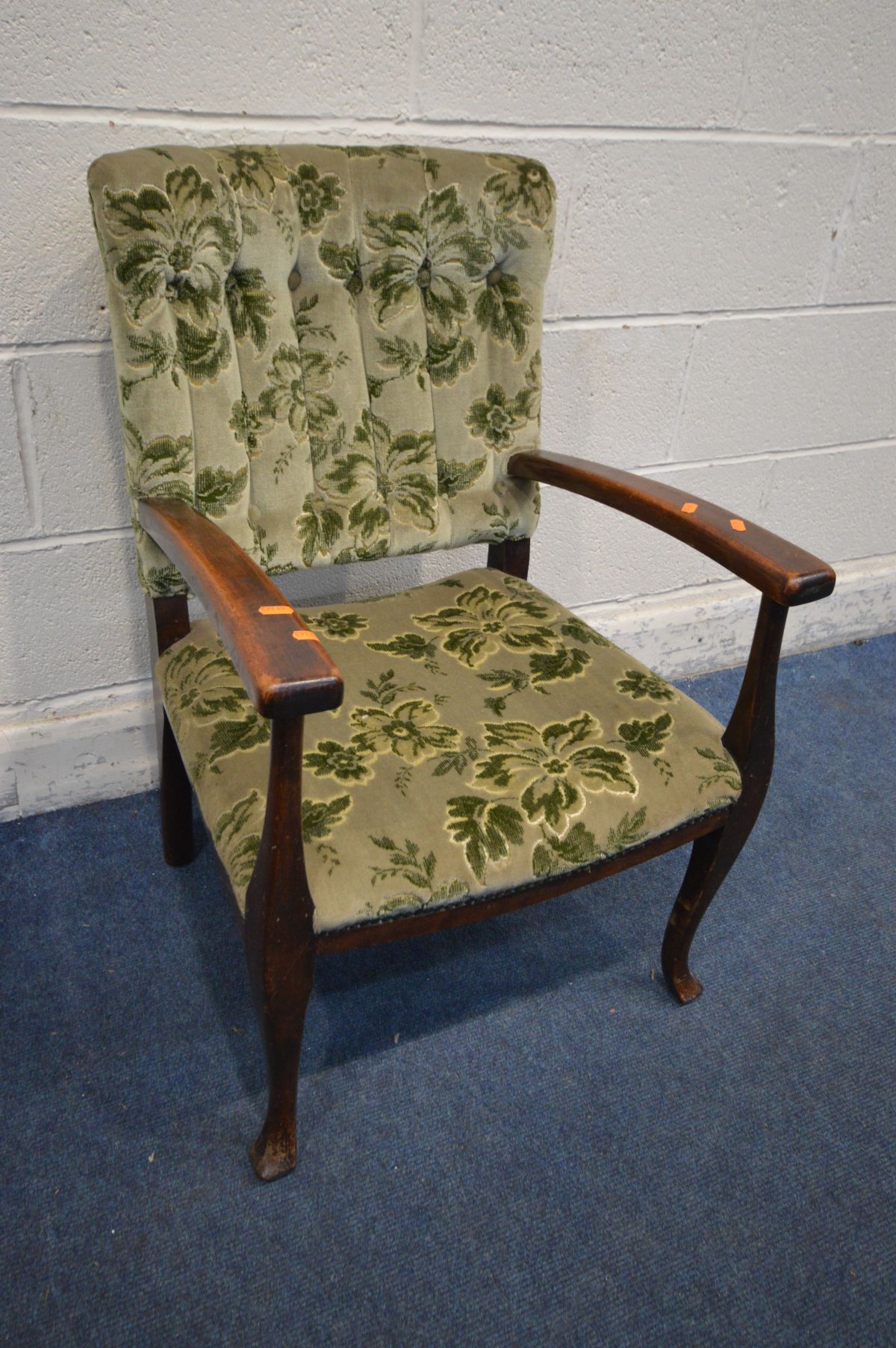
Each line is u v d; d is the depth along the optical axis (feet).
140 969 3.77
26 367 3.61
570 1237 3.00
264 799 2.67
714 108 4.31
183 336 2.97
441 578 4.87
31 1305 2.73
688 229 4.57
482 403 3.65
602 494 3.35
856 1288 2.93
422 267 3.43
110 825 4.46
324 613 3.57
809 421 5.50
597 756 2.93
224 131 3.56
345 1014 3.67
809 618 6.27
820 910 4.34
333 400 3.37
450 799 2.72
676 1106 3.43
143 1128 3.21
